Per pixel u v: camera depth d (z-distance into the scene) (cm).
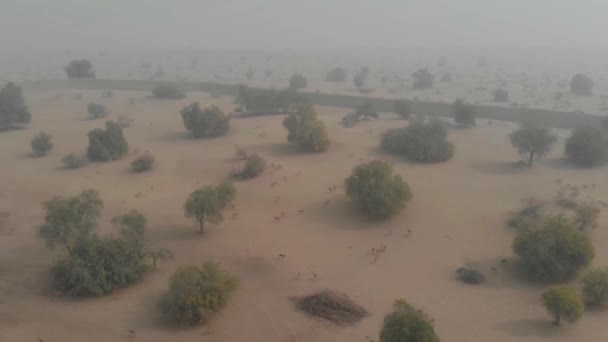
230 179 6034
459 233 4534
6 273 3959
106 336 3150
